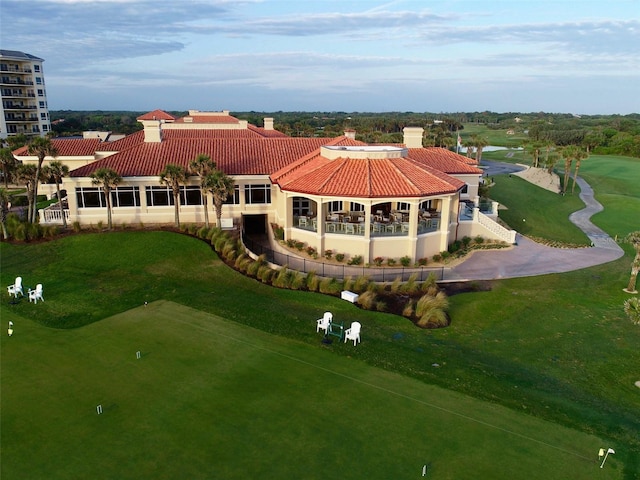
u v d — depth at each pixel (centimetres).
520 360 2064
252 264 3009
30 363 1783
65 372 1720
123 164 3975
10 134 10306
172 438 1371
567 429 1484
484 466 1289
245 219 4244
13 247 3431
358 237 3216
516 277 3102
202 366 1777
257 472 1245
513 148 14725
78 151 5353
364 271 3117
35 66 10569
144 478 1221
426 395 1630
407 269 3189
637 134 14788
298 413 1497
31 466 1261
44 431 1395
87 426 1420
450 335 2275
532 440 1413
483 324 2419
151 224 3947
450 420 1490
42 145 3828
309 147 4619
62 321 2186
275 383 1669
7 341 1966
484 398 1634
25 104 10550
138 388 1620
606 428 1512
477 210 3838
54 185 5406
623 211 6016
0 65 10056
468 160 4859
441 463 1293
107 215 3925
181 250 3334
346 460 1293
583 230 4922
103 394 1584
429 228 3434
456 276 3092
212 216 4072
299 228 3475
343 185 3209
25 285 2722
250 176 4053
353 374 1752
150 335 2041
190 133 5981
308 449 1334
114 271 2991
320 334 2098
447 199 3350
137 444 1345
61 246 3409
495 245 3794
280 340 2020
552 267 3341
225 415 1478
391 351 1988
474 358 2030
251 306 2428
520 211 5397
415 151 4716
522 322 2458
